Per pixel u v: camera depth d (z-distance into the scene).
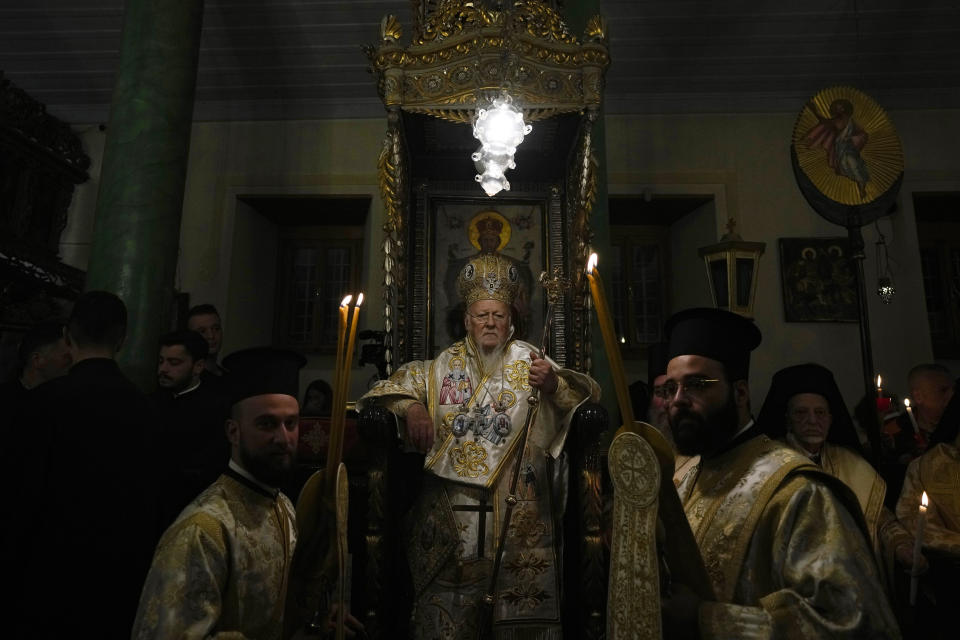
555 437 3.00
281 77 8.95
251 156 9.34
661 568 1.93
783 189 9.02
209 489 2.06
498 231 4.77
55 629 2.26
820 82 9.00
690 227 9.50
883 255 8.77
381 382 3.22
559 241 4.70
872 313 8.65
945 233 9.78
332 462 2.00
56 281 7.54
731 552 1.89
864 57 8.48
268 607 2.00
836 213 5.04
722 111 9.23
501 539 2.74
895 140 5.15
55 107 9.48
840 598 1.62
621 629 1.73
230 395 2.17
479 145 4.55
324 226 10.22
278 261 10.10
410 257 4.64
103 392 2.61
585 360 4.09
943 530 3.12
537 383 2.92
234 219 9.19
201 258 9.06
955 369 9.14
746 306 5.32
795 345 8.55
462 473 2.97
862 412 7.88
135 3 5.00
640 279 9.92
